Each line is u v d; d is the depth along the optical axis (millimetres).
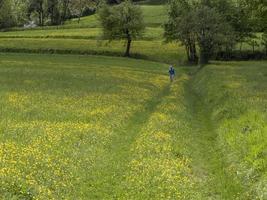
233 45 114500
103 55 123438
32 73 66625
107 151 23859
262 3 66750
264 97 40344
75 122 30812
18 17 198625
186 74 87062
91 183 19062
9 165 19719
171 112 35844
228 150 24156
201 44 108688
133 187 18609
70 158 21672
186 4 120938
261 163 19875
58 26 181250
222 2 119938
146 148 24031
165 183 19062
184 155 23656
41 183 17953
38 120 31312
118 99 43094
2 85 50688
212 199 18359
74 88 50625
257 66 89625
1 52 120375
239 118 30406
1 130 27344
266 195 17172
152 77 72125
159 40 147125
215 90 48812
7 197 15820
